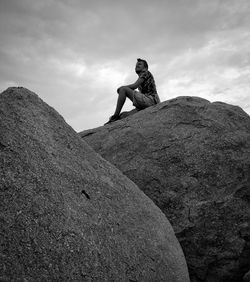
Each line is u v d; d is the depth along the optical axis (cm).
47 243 185
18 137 225
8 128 226
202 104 510
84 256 197
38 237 184
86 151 291
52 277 176
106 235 224
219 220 385
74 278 184
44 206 199
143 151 457
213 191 404
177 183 414
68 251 191
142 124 497
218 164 425
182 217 389
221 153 434
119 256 220
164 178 422
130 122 515
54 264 181
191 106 497
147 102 583
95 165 285
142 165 441
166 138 459
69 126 299
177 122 477
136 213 274
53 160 236
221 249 373
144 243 252
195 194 403
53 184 218
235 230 381
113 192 271
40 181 211
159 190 415
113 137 498
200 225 381
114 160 461
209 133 455
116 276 207
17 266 168
